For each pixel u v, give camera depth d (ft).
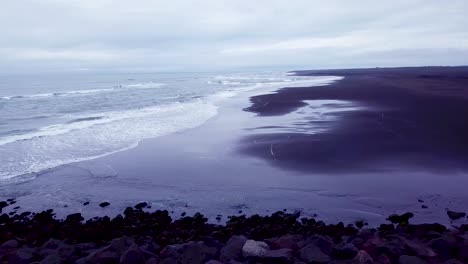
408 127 47.75
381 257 14.73
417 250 15.11
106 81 259.80
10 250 17.88
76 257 16.29
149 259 15.37
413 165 32.07
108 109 82.38
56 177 32.30
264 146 40.70
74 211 25.49
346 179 29.35
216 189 28.60
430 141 40.16
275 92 110.32
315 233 18.94
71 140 46.73
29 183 30.89
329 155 36.04
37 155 39.34
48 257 15.65
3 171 33.86
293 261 14.62
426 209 23.52
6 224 22.44
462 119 52.70
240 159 36.29
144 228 21.18
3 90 158.20
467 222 21.48
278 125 53.21
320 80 184.65
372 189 27.09
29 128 56.54
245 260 15.08
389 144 39.37
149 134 50.39
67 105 92.17
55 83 230.89
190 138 46.98
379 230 19.49
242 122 58.03
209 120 61.67
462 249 15.35
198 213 23.59
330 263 14.33
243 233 19.67
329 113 62.39
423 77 175.52
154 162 36.45
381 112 61.36
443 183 27.73
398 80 154.40
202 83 203.21
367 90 106.42
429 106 66.90
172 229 21.06
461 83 127.75
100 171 33.81
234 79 249.96
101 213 25.08
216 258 15.53
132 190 29.07
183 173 32.76
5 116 71.31
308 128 49.65
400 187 27.25
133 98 111.45
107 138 47.93
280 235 19.24
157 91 141.49
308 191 27.27
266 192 27.50
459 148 37.01
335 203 25.09
